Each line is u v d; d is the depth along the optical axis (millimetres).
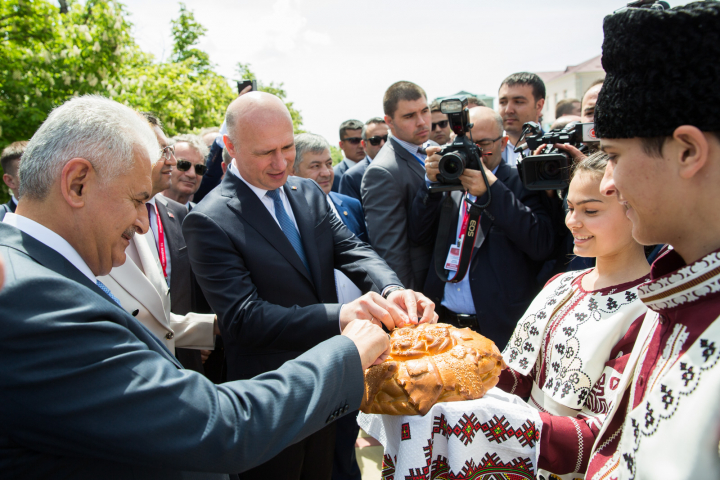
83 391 867
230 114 2061
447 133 4910
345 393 1154
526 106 3896
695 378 734
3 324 840
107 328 925
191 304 2725
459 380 1310
